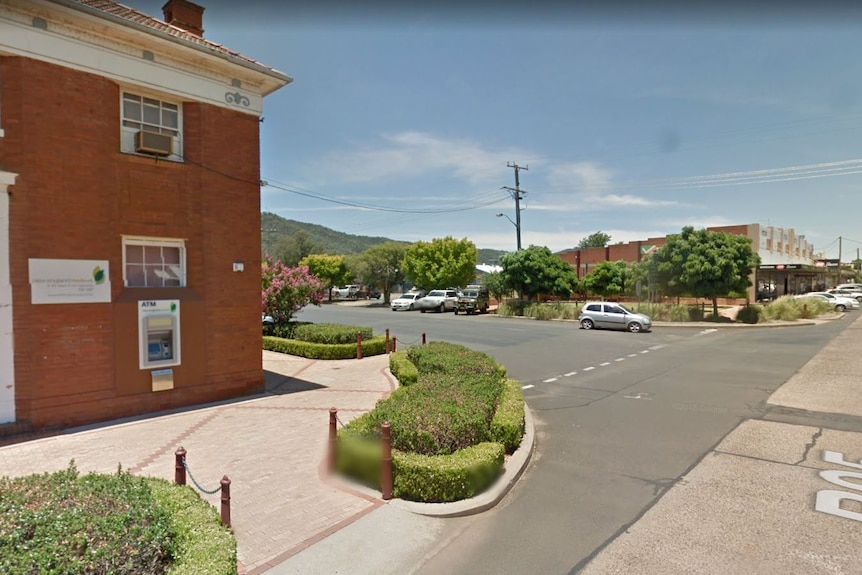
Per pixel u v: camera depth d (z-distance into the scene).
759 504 4.82
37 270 7.12
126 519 2.90
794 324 25.73
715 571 3.71
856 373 11.78
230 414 8.27
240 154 9.59
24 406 7.05
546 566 3.81
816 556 3.88
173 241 8.73
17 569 2.37
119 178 8.02
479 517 4.65
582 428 7.63
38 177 7.13
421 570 3.76
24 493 3.12
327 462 5.88
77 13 7.32
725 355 15.30
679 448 6.58
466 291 38.75
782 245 42.47
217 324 9.22
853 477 5.48
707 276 26.41
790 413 8.26
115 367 7.89
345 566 3.77
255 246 9.85
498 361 14.52
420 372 10.36
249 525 4.37
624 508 4.81
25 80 7.03
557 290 33.69
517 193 34.72
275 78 9.72
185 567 2.82
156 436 7.01
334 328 16.19
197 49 8.59
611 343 18.72
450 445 5.40
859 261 89.81
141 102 8.45
